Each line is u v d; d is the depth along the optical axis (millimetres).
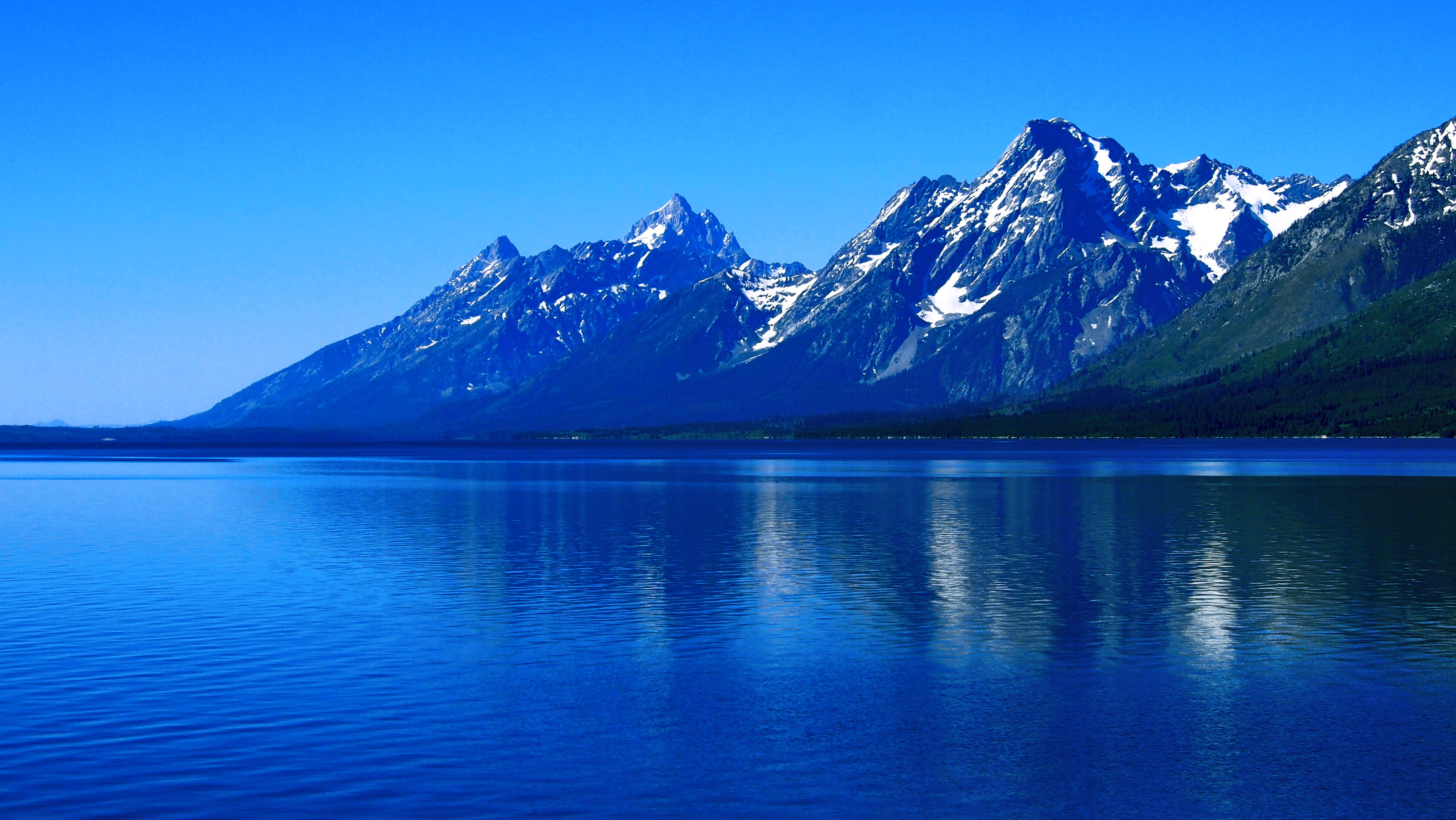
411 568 78938
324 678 46719
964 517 115875
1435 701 42781
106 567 80750
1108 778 35000
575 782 34719
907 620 58312
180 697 43625
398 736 39000
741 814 32312
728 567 78500
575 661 49688
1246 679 46031
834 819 32000
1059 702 42938
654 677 46812
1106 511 121438
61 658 50312
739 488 171500
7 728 39625
